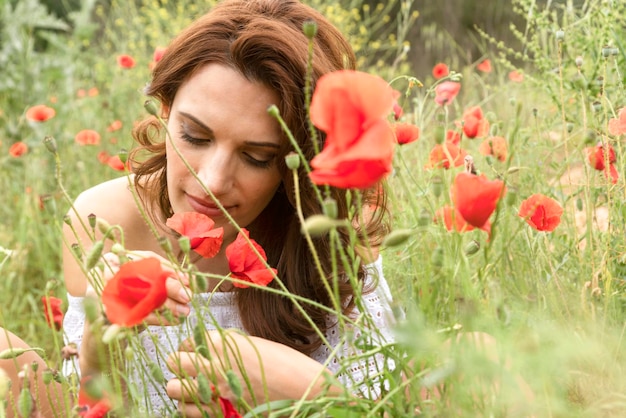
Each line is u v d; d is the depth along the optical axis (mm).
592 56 2133
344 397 1057
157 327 1648
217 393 1091
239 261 1132
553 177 2109
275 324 1613
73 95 4121
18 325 2395
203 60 1384
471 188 945
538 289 1340
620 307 1386
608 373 1048
